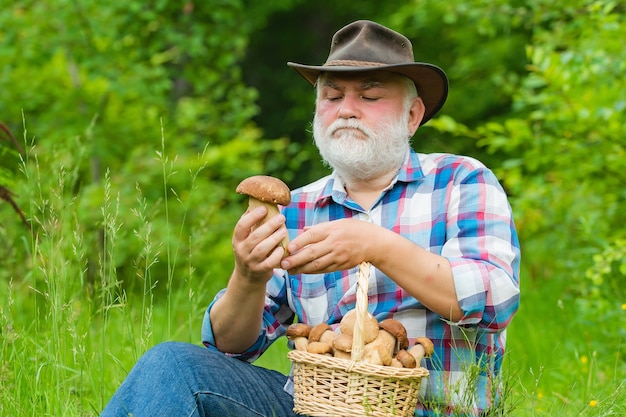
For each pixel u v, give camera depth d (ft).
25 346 14.52
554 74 21.94
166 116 36.86
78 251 15.12
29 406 13.48
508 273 10.93
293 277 12.10
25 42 33.40
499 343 11.72
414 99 12.35
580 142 22.74
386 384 9.78
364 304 9.86
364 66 11.53
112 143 34.71
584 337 20.53
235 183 37.68
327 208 12.32
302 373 10.05
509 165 23.62
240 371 11.12
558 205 24.47
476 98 50.26
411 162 12.00
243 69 65.98
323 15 65.72
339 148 11.68
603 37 22.54
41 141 32.76
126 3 33.12
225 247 33.12
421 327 11.17
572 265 22.56
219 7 36.45
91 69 33.47
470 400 10.57
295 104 65.51
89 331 15.51
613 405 12.70
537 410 13.43
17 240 22.08
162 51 38.34
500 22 26.86
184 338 20.15
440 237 11.50
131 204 31.22
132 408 10.40
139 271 14.34
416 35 51.24
